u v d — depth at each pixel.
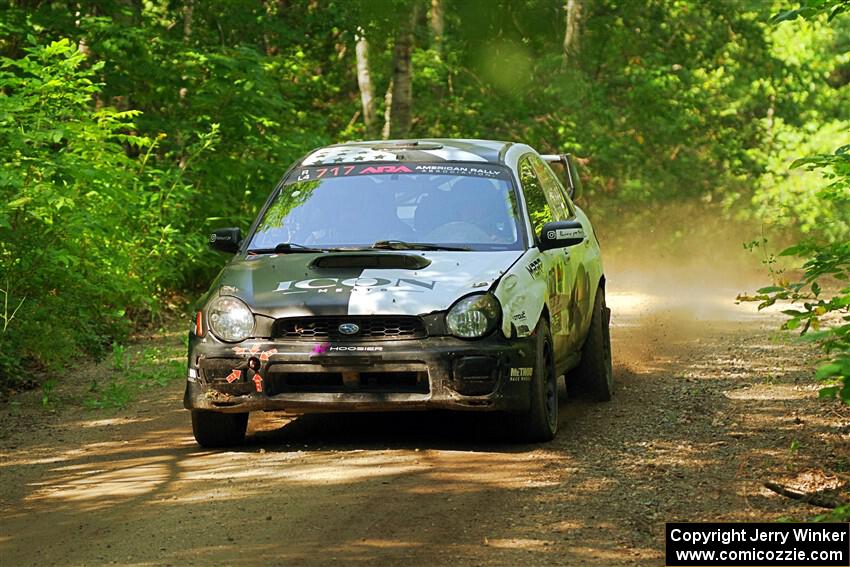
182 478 19.89
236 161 48.19
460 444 21.72
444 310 20.64
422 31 73.44
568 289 24.22
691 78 75.44
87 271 34.84
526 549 15.41
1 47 47.06
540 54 83.69
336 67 74.69
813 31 78.00
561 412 25.06
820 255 18.77
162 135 42.25
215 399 21.19
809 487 18.41
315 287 21.14
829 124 72.31
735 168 71.38
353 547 15.62
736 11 78.81
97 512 17.97
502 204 23.33
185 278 46.12
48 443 23.58
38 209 30.83
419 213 23.30
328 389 20.83
